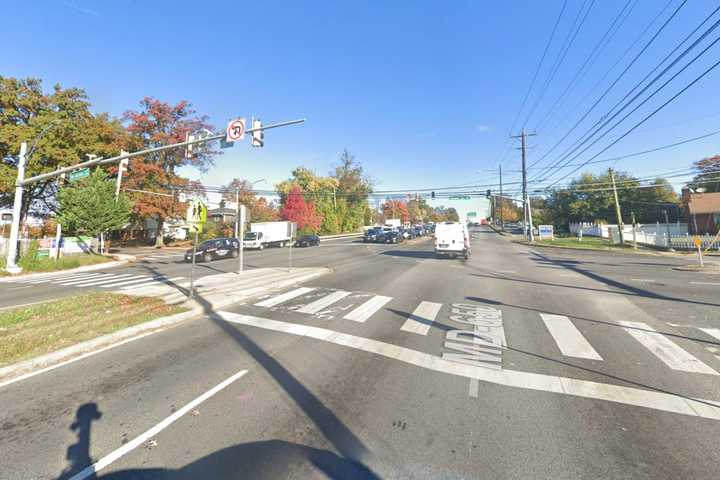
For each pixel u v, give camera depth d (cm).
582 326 724
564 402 411
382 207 10050
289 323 760
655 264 1788
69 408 407
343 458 312
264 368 518
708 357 545
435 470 295
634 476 286
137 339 664
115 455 320
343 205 6994
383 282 1304
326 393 438
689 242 2652
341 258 2317
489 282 1288
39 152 2778
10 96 2778
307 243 3875
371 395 431
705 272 1458
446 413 388
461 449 323
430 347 604
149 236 5034
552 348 594
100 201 2805
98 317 782
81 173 1755
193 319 806
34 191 3381
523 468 296
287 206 5212
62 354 570
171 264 2258
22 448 333
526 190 3975
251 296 1065
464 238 2108
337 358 555
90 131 3183
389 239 3994
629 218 5028
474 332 688
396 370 507
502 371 501
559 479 283
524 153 4016
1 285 1521
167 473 295
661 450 320
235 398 427
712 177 4434
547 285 1215
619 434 346
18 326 715
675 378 472
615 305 904
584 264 1836
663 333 668
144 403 417
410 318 795
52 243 2538
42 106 2952
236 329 720
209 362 543
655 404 404
